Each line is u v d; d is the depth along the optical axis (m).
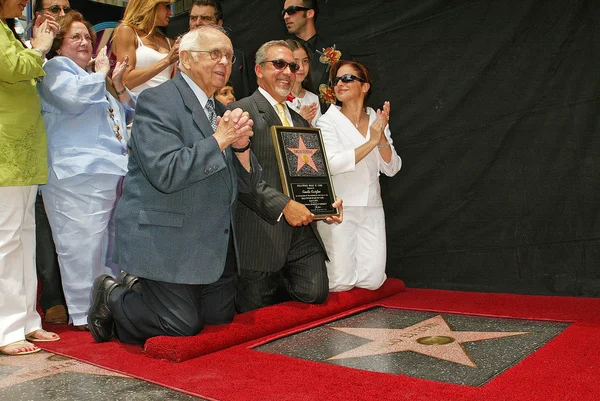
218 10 5.09
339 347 3.19
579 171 4.54
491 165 4.88
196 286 3.25
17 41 3.31
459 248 5.06
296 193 3.87
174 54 4.36
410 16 5.12
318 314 3.85
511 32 4.71
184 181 2.99
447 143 5.04
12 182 3.27
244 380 2.63
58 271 4.16
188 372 2.78
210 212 3.18
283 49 4.04
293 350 3.15
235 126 3.06
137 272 3.13
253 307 3.96
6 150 3.27
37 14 4.05
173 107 3.20
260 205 3.66
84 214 3.74
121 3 6.68
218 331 3.27
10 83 3.34
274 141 3.90
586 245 4.54
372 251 4.42
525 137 4.73
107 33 6.12
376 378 2.61
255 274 3.94
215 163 3.02
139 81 4.44
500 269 4.88
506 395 2.36
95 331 3.39
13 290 3.29
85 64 3.91
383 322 3.76
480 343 3.17
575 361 2.77
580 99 4.51
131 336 3.29
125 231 3.20
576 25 4.49
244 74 5.41
